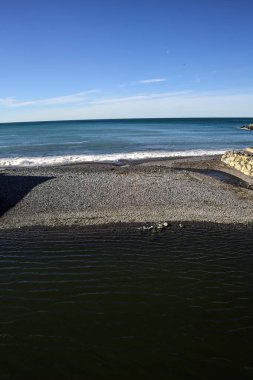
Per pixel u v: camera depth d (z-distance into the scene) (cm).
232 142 6456
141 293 1152
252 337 919
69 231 1766
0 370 798
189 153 4719
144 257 1450
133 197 2289
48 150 5200
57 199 2241
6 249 1541
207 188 2542
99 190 2417
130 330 949
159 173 3098
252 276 1276
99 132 9888
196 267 1353
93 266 1363
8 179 2711
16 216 1978
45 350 866
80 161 4091
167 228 1808
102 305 1077
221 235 1709
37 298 1118
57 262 1401
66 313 1033
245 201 2270
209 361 828
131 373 790
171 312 1039
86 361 828
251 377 777
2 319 1001
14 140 7131
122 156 4431
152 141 6606
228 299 1116
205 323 982
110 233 1738
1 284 1212
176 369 802
